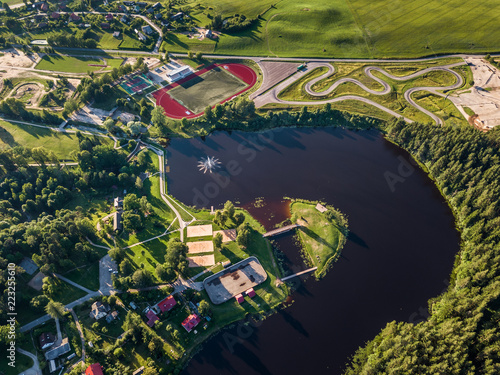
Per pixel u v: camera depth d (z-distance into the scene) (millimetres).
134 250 138125
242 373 108312
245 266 133125
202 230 145625
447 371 94562
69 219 143875
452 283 129375
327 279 130875
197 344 113500
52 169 160875
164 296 123875
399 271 133500
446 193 157375
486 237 133875
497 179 142625
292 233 145000
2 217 144250
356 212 153125
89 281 128125
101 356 107812
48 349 110125
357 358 110625
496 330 103938
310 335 116250
